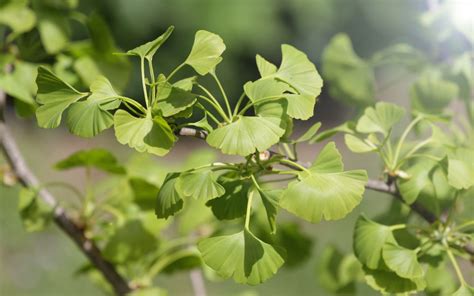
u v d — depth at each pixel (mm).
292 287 3914
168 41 7848
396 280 1257
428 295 1404
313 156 6621
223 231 1565
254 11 7965
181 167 1577
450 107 1658
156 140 1150
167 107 1175
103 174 5898
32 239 4422
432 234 1315
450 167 1259
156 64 7785
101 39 1563
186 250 1537
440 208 1400
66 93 1183
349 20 8477
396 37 8422
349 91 1598
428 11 1667
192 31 7848
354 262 1547
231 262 1172
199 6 7840
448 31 1624
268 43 8117
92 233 1514
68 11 1572
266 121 1166
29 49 1573
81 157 1463
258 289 3898
